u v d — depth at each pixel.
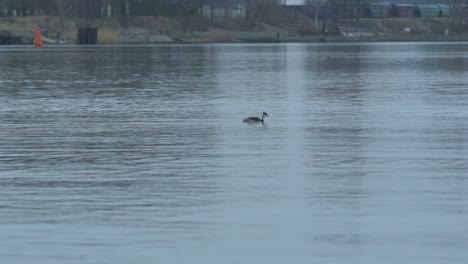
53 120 46.19
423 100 56.06
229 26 195.38
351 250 22.16
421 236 23.19
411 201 26.78
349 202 26.73
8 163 33.59
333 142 38.25
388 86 68.00
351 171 31.52
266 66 96.19
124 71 86.50
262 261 21.48
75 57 114.62
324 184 29.27
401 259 21.48
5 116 48.00
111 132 41.59
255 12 198.25
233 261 21.48
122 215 25.34
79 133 41.31
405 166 32.44
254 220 24.78
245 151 35.94
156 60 108.44
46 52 130.88
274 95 60.06
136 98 57.97
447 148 36.50
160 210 25.89
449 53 135.12
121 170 31.94
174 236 23.31
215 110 50.53
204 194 27.86
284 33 199.50
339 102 54.94
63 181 29.98
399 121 45.22
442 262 21.25
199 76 79.69
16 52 130.50
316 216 25.16
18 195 27.84
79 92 62.53
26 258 21.66
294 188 28.67
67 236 23.34
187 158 34.34
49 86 67.81
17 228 24.06
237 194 27.84
